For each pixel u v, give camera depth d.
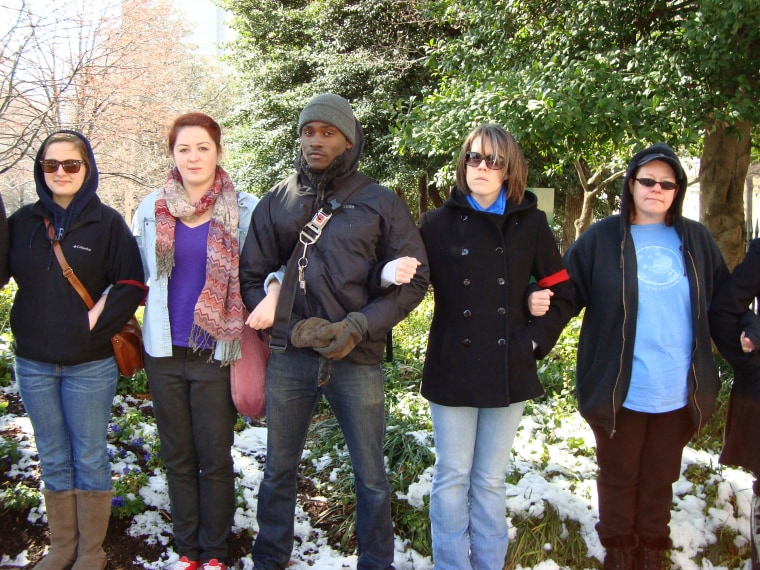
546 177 13.91
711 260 2.90
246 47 15.91
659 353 2.75
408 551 3.24
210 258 2.69
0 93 7.90
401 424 4.03
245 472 3.69
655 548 2.96
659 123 4.62
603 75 4.77
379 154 13.20
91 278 2.70
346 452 3.85
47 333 2.64
